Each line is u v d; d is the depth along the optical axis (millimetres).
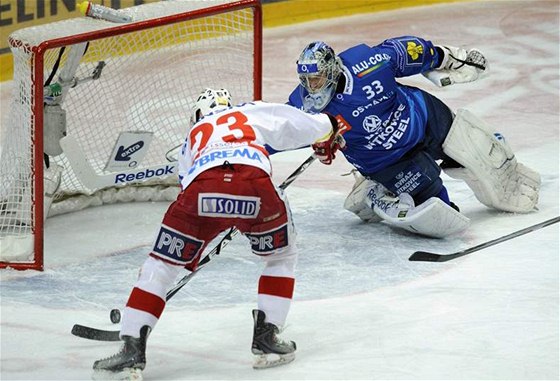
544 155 18078
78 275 13266
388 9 28797
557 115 20672
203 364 10594
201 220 10156
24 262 13500
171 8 15266
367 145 13836
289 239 10320
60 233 14875
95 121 17844
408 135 13820
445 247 13938
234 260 13805
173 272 10234
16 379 10273
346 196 16531
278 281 10320
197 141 10438
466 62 14594
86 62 18281
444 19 28141
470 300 12055
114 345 11125
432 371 10250
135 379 9844
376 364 10453
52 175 15164
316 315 11766
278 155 18938
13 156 14008
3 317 11898
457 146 14281
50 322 11758
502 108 21172
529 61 24609
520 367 10305
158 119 17375
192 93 18453
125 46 18719
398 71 13867
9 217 13938
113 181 15492
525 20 27984
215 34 20812
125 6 24969
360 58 13516
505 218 14969
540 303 11914
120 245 14398
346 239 14422
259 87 16031
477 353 10656
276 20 27344
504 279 12664
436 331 11234
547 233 14266
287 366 10453
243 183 10031
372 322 11539
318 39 26578
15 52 13875
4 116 21375
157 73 18734
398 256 13648
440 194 14469
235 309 12070
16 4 23625
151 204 16250
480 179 14562
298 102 13586
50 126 14906
